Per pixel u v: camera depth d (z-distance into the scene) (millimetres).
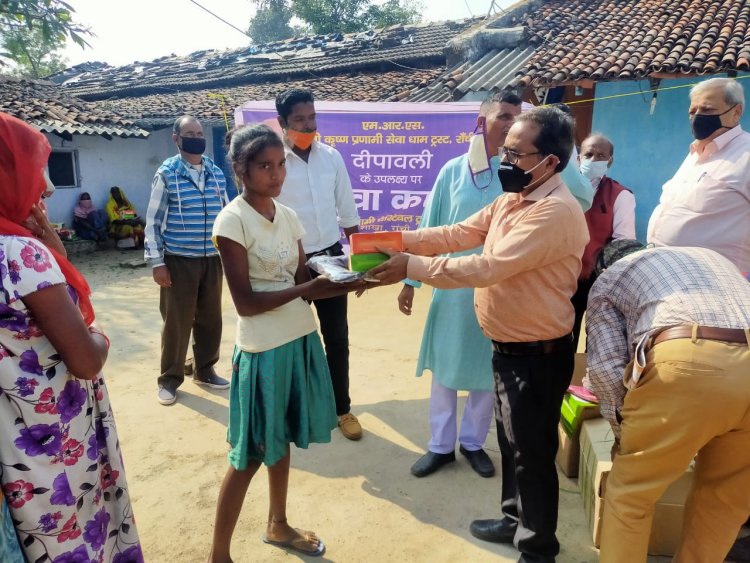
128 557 1726
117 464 1669
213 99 11906
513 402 2117
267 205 2133
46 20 6734
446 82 7797
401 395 3971
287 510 2717
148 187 12117
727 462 1831
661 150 6965
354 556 2424
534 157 1941
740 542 2365
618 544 1878
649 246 2314
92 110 10969
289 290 2076
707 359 1644
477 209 2721
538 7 9258
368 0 22109
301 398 2207
